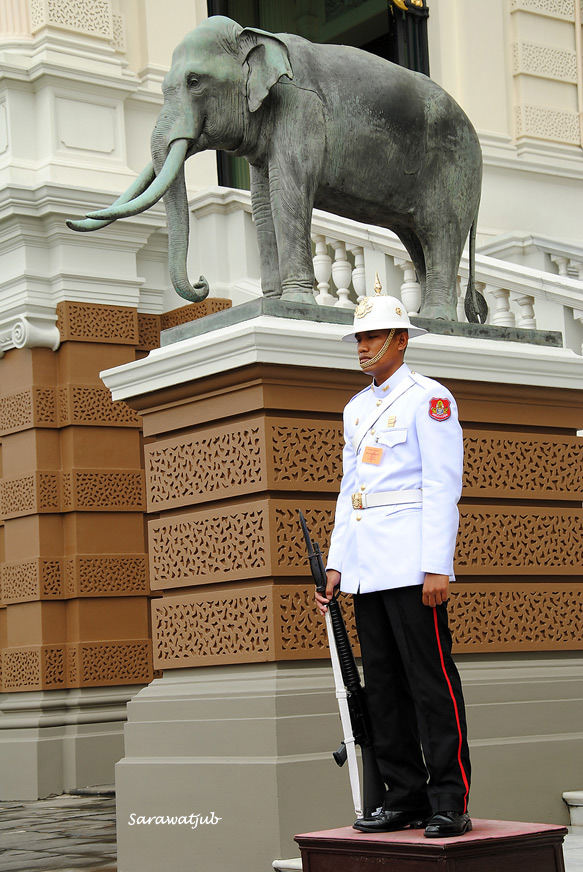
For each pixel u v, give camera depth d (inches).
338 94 319.0
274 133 315.9
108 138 527.5
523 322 449.4
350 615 301.6
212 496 305.1
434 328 324.8
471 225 349.4
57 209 492.1
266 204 327.9
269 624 289.4
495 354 326.0
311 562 235.6
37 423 498.0
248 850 276.4
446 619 223.5
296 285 313.1
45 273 501.4
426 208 335.6
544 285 440.1
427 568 216.7
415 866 204.5
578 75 714.8
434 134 334.0
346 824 279.9
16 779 480.7
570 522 341.1
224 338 294.0
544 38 708.7
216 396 305.0
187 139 311.7
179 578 311.7
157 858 295.6
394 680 226.2
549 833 212.2
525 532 331.6
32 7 526.3
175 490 315.3
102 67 530.9
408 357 311.7
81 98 521.7
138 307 523.2
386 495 225.5
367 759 230.8
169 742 299.3
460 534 320.5
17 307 498.0
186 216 317.4
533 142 687.7
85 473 496.1
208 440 306.8
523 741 310.7
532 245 574.6
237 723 284.5
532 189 684.7
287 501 294.8
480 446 327.9
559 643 333.4
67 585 494.6
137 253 524.4
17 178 501.0
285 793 272.8
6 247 504.1
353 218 335.3
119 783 306.8
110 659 493.4
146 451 323.6
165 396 316.8
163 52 565.9
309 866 222.4
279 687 284.4
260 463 294.0
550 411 344.2
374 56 334.3
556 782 313.9
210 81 312.5
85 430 499.8
